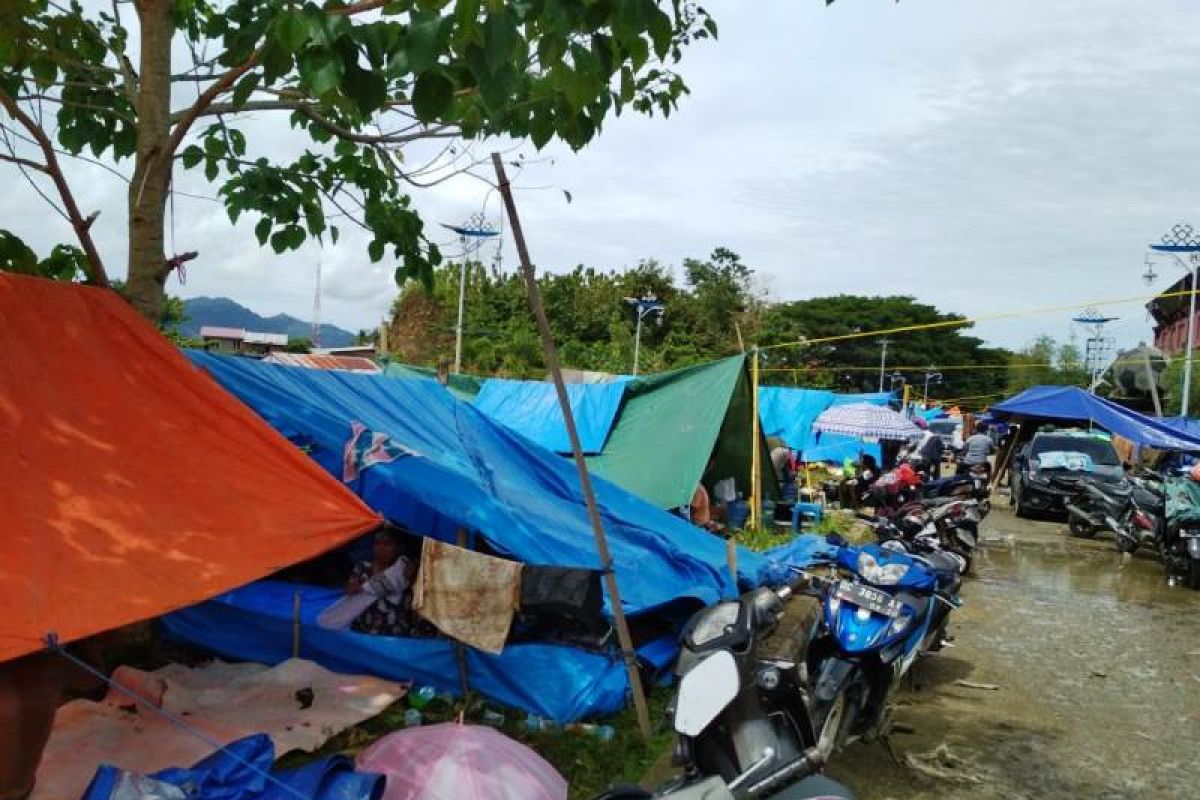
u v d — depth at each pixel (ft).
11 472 12.74
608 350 121.80
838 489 54.44
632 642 19.44
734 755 11.67
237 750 13.08
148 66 17.72
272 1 13.70
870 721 17.58
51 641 11.09
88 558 12.33
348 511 14.67
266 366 21.70
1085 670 23.95
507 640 18.60
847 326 234.99
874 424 53.16
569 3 11.24
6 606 11.25
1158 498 40.34
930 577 18.49
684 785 11.53
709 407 39.01
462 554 16.46
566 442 41.29
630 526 24.08
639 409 42.22
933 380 231.09
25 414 13.46
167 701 16.12
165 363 15.46
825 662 16.98
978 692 21.98
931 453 56.13
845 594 17.79
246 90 14.67
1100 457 57.11
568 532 21.29
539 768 13.42
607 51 12.03
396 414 23.71
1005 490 75.61
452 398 27.17
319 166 20.92
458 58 12.88
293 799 11.99
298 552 13.83
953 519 35.99
